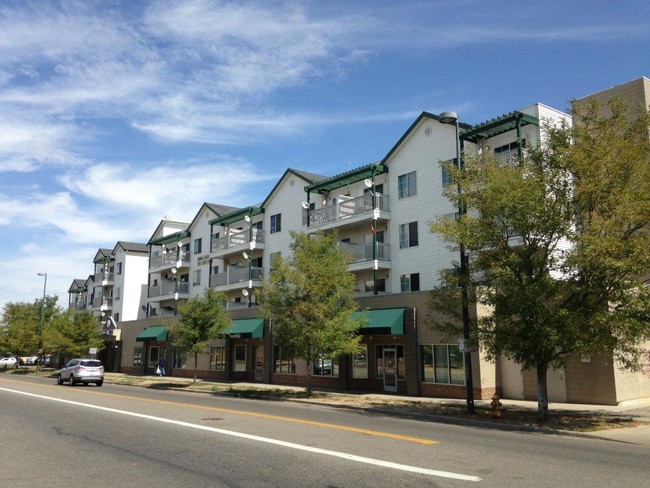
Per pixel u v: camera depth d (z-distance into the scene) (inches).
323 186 1382.9
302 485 289.0
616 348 595.5
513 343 588.7
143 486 289.9
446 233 659.4
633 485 298.5
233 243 1688.0
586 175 587.8
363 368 1075.3
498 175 625.0
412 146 1209.4
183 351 1277.1
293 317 951.6
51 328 1984.5
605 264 538.3
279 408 720.3
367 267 1193.4
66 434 467.5
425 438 457.7
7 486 292.2
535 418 625.9
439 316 926.4
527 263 605.9
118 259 2466.8
